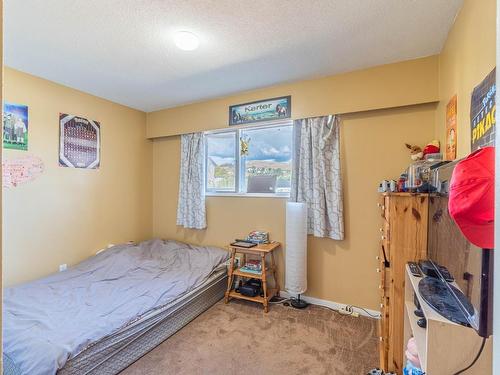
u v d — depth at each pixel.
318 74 2.57
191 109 3.42
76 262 2.92
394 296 1.57
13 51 2.14
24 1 1.56
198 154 3.39
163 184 3.82
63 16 1.71
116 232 3.37
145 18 1.74
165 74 2.58
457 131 1.66
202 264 2.90
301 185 2.77
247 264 2.83
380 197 2.33
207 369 1.78
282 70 2.49
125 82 2.77
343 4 1.60
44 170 2.65
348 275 2.59
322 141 2.61
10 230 2.41
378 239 2.47
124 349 1.79
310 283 2.76
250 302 2.80
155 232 3.88
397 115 2.39
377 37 1.95
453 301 1.02
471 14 1.41
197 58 2.27
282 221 2.95
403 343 1.55
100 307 1.97
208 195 3.41
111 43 2.03
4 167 2.37
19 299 2.04
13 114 2.41
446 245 1.16
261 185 3.10
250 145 3.21
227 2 1.59
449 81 1.85
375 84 2.39
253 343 2.06
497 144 0.56
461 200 0.71
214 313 2.55
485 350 0.87
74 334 1.61
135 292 2.23
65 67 2.42
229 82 2.77
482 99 1.23
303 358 1.88
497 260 0.54
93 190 3.11
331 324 2.33
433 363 0.91
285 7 1.63
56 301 2.03
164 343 2.06
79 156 2.96
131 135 3.58
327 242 2.68
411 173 1.77
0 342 0.48
